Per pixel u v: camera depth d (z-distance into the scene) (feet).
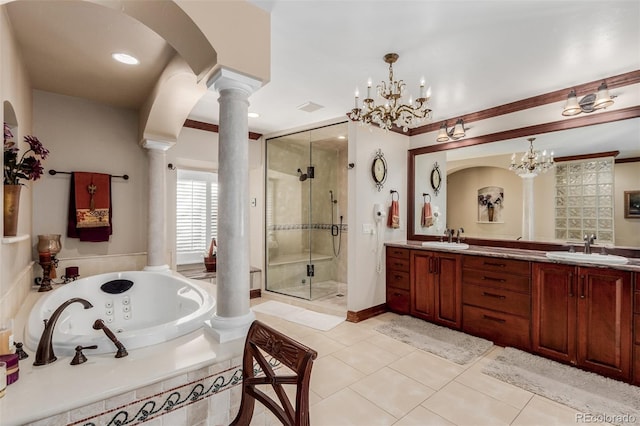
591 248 9.21
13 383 3.92
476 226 11.87
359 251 11.89
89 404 3.73
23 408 3.44
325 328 11.06
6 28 5.36
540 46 6.95
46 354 4.45
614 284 7.57
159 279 9.71
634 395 6.89
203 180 14.71
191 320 5.80
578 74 8.36
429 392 7.17
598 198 9.09
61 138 9.45
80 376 4.14
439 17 5.92
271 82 8.96
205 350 4.97
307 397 3.59
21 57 6.91
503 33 6.45
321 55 7.38
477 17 5.92
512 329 9.40
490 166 11.45
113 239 10.36
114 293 9.13
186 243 14.23
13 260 6.37
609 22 6.06
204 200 14.71
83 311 8.42
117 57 7.13
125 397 4.00
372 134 12.49
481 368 8.23
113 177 10.37
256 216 15.43
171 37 5.34
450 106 10.92
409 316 12.28
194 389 4.59
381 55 7.38
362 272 12.00
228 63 5.15
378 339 10.13
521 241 10.69
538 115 10.08
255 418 5.32
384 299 13.04
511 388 7.30
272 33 6.43
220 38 5.08
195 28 4.91
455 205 12.49
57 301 7.66
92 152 10.00
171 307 8.96
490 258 9.89
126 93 9.32
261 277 15.26
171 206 12.39
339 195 15.02
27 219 8.09
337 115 12.10
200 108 11.21
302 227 15.78
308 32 6.41
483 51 7.18
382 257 12.97
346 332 10.72
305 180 15.79
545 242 10.15
